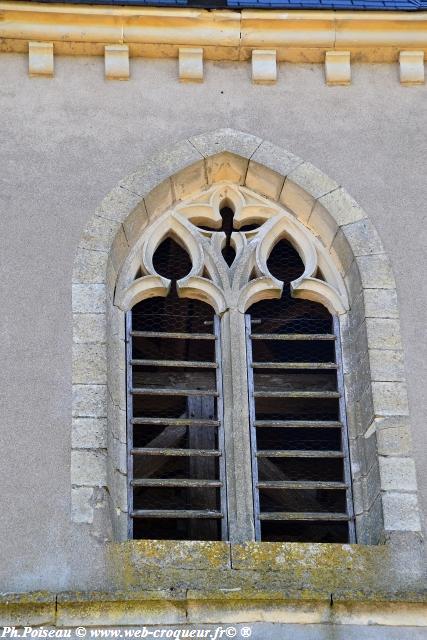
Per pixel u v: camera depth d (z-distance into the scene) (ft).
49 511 51.47
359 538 53.47
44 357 54.29
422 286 56.80
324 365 56.49
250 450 54.60
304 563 51.03
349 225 57.93
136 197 57.82
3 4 60.23
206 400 57.16
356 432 55.26
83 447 52.60
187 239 58.70
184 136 59.41
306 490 56.80
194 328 58.95
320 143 59.72
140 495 56.70
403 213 58.34
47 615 48.85
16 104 59.77
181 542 51.19
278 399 58.34
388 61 61.77
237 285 57.47
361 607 49.57
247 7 60.80
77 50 60.90
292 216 59.36
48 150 58.75
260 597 49.42
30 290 55.62
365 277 56.80
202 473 55.83
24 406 53.31
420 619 49.52
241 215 59.31
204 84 60.75
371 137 59.98
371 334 55.67
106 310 55.57
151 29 60.70
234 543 51.29
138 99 60.23
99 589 50.11
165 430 57.36
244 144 59.31
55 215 57.26
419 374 54.95
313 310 58.54
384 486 52.75
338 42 61.05
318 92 60.90
